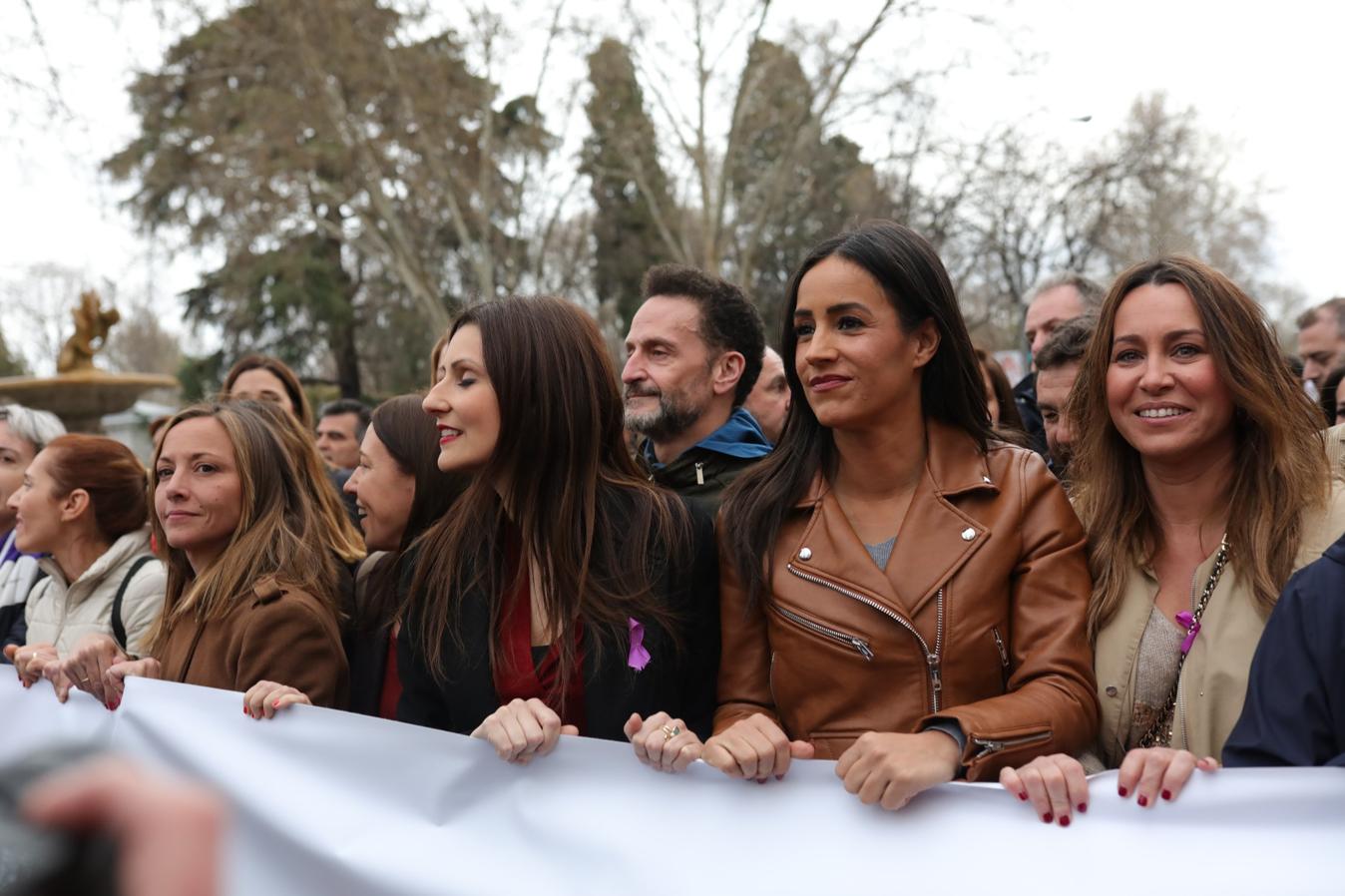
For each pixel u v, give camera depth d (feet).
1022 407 17.01
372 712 9.41
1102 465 8.00
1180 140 81.56
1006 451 7.82
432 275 85.20
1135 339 7.66
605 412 8.59
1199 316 7.53
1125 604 7.57
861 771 6.29
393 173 78.95
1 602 13.09
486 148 77.25
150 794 1.70
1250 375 7.38
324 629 9.00
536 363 8.25
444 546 8.32
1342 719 6.24
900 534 7.54
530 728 6.97
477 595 8.17
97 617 11.30
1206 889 5.96
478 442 8.22
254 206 73.20
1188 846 6.03
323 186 76.38
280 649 8.78
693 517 8.42
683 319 11.35
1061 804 6.14
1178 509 7.77
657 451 11.75
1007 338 97.86
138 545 11.77
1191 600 7.47
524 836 7.01
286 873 7.53
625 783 6.91
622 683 7.87
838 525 7.64
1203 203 95.71
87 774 1.69
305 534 9.71
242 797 7.69
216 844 1.71
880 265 7.53
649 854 6.73
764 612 7.81
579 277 99.40
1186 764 6.10
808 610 7.48
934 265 7.69
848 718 7.34
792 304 7.99
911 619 7.26
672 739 6.77
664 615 7.97
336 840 7.38
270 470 9.80
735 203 88.38
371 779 7.43
